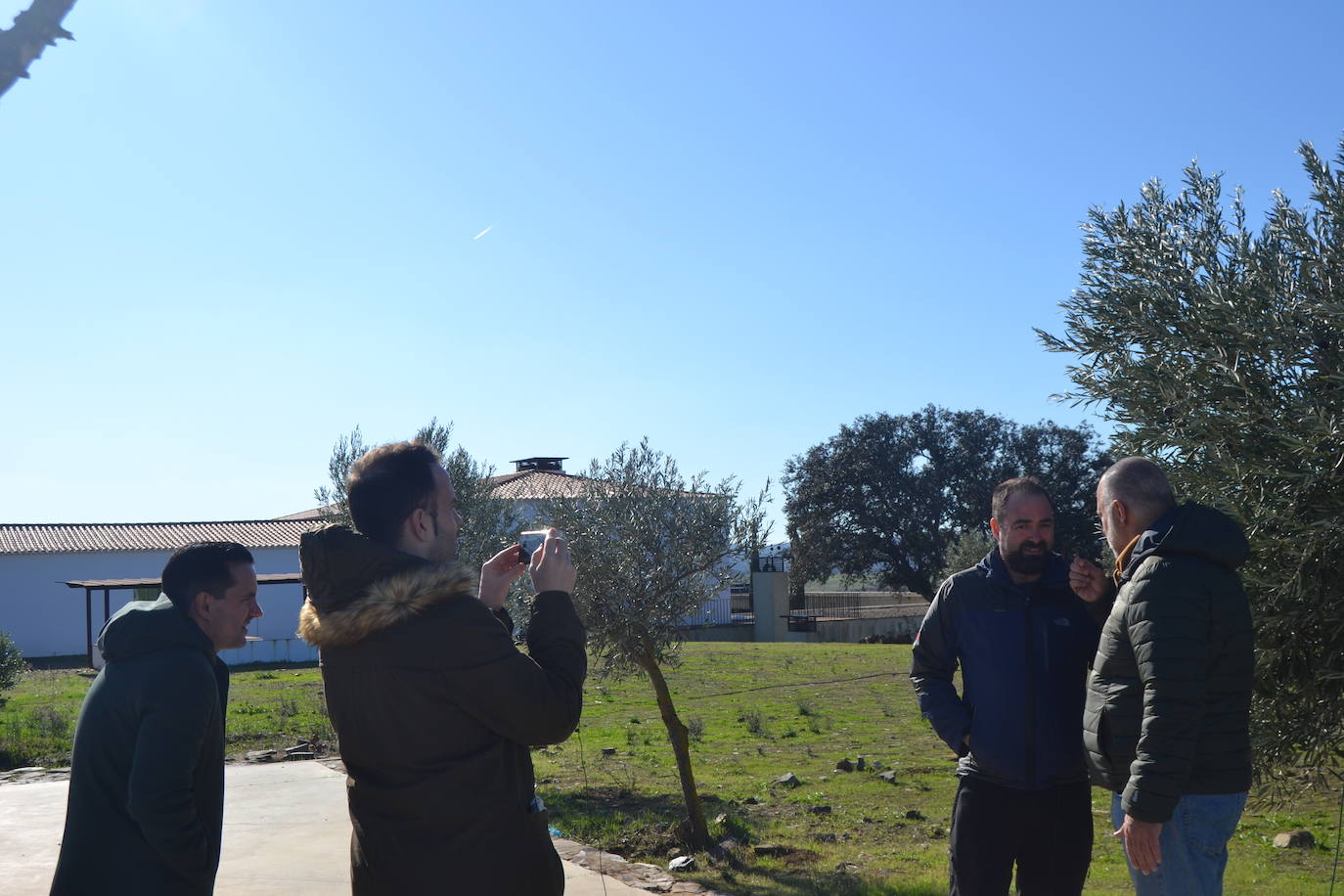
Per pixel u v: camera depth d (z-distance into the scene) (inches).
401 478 103.0
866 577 2425.0
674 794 436.8
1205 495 196.5
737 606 2027.6
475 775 96.0
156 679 122.0
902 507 2263.8
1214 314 205.3
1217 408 200.2
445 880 94.2
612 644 335.0
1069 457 2245.3
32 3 64.0
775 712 753.6
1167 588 121.7
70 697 892.0
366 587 97.0
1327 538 184.9
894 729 661.3
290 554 1836.9
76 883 122.8
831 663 1169.4
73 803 125.7
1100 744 131.6
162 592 135.7
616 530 335.6
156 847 117.3
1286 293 200.1
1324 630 196.7
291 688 962.1
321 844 297.0
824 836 363.3
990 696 159.8
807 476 2336.4
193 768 121.3
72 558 1716.3
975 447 2263.8
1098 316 224.2
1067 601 162.2
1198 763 123.0
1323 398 195.2
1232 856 329.1
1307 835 340.2
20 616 1678.2
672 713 342.6
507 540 495.8
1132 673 128.2
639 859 323.0
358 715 97.7
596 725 693.3
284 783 402.6
